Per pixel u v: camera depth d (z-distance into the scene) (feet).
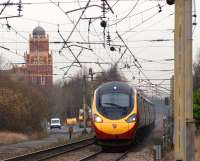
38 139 231.71
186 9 51.80
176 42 52.70
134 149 143.43
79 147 153.07
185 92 51.60
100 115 136.87
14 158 104.99
